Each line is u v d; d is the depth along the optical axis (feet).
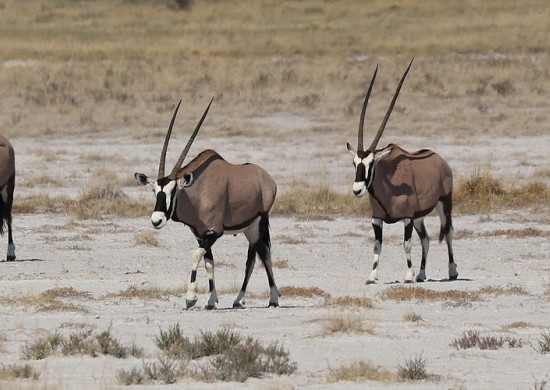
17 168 330.54
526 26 597.52
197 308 149.59
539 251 211.20
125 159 346.95
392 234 233.96
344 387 102.01
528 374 107.45
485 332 128.88
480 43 549.54
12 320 137.59
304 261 200.85
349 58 541.34
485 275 183.32
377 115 422.82
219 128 402.72
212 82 479.82
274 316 141.69
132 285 167.32
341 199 268.62
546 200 270.67
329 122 414.21
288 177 313.32
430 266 195.31
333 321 130.52
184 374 106.22
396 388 101.86
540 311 145.07
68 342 120.16
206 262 148.97
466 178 294.46
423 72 494.18
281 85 476.13
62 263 196.13
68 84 470.39
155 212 143.13
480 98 451.12
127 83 476.95
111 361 113.09
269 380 104.83
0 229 203.41
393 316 140.87
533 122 404.98
